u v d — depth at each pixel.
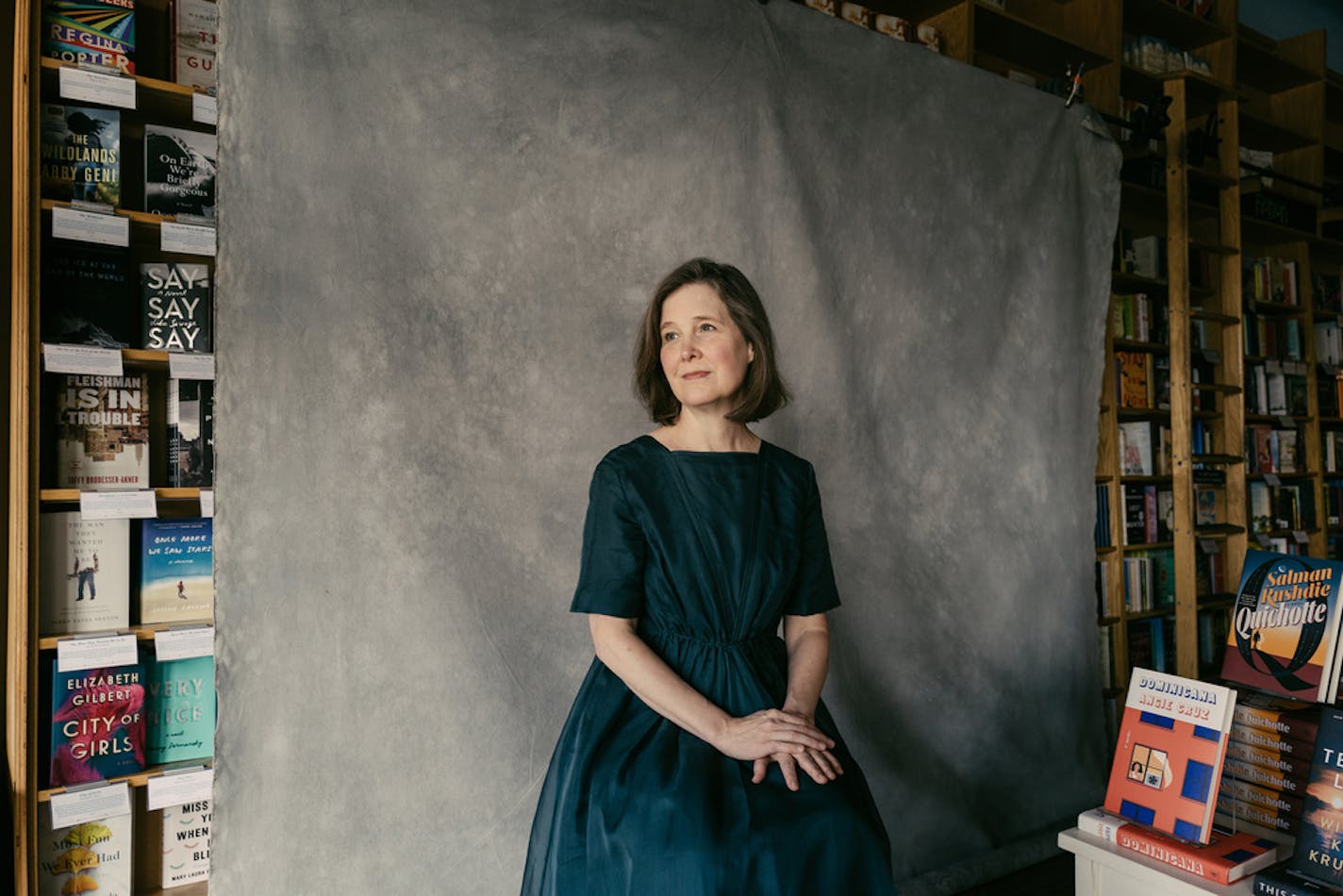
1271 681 1.82
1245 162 4.67
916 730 2.65
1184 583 3.71
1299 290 5.01
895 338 2.73
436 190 1.94
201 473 2.13
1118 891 1.74
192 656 2.02
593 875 1.28
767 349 1.54
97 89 1.89
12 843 1.81
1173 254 3.79
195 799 1.98
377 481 1.85
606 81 2.19
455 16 1.98
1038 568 3.00
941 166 2.85
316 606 1.77
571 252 2.12
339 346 1.82
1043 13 4.01
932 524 2.77
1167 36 4.47
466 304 1.98
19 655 1.79
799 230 2.51
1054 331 3.11
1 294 1.98
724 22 2.39
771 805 1.26
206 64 2.18
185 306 2.13
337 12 1.83
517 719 1.99
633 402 2.19
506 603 2.00
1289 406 4.84
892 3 3.37
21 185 1.80
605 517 1.47
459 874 1.91
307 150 1.79
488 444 1.99
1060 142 3.17
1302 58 5.18
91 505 1.87
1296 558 1.84
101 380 2.04
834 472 2.57
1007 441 2.96
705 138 2.35
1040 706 2.95
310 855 1.75
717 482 1.49
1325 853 1.53
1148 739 1.80
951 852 2.64
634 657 1.39
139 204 2.19
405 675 1.87
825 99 2.60
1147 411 3.81
